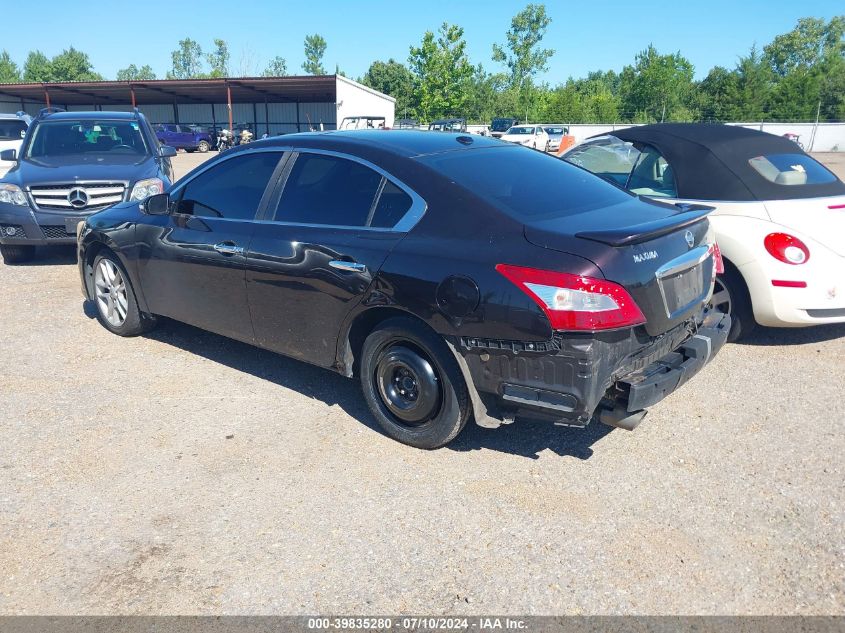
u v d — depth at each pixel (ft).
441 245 11.07
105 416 13.60
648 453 12.07
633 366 10.60
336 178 12.95
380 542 9.70
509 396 10.52
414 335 11.43
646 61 211.41
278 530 9.98
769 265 15.65
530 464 11.76
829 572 8.93
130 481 11.27
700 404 13.98
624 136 19.42
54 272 25.66
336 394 14.62
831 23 305.94
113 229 17.06
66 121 29.94
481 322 10.41
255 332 14.33
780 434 12.66
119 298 17.84
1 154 29.35
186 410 13.88
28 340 17.94
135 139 29.76
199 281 15.06
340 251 12.20
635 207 12.24
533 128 116.26
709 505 10.47
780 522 10.00
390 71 248.93
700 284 11.86
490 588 8.75
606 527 9.97
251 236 13.78
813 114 168.04
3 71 335.67
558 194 12.14
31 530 9.98
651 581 8.84
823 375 15.35
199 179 15.43
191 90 140.97
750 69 171.94
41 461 11.89
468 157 12.83
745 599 8.48
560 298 9.71
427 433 11.94
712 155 16.96
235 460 11.93
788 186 16.42
